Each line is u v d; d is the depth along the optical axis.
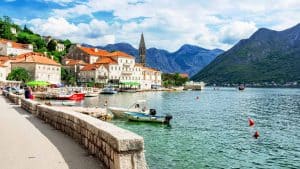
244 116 56.75
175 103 90.75
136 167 8.34
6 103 41.22
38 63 128.62
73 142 13.63
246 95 162.88
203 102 98.12
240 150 26.23
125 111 45.50
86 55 185.62
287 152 25.91
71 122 14.98
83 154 11.42
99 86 156.25
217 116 55.62
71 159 10.72
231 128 40.22
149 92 165.62
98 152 10.62
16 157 11.00
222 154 24.38
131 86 175.00
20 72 117.50
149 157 22.23
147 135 32.75
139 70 189.88
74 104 70.44
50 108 20.00
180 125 41.41
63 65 173.00
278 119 52.59
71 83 155.38
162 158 22.08
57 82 139.25
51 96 79.06
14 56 152.12
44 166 9.88
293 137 33.97
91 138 11.58
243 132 37.00
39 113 23.20
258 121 49.34
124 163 8.27
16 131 16.66
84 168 9.67
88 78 165.88
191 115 56.59
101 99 96.56
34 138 14.62
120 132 9.34
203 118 51.66
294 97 140.38
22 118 22.98
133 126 39.31
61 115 16.91
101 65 166.12
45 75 132.25
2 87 95.12
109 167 9.30
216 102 99.50
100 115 43.41
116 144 8.40
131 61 184.00
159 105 82.25
